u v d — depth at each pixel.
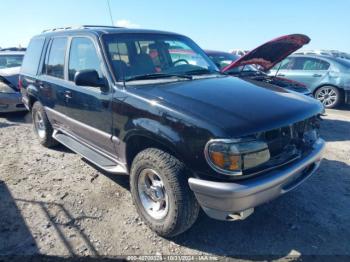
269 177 2.64
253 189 2.53
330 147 5.74
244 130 2.56
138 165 3.12
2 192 3.96
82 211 3.54
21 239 3.07
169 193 2.86
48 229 3.22
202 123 2.60
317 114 3.32
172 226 2.92
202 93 3.09
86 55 3.95
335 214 3.52
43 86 4.98
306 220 3.40
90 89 3.79
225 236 3.14
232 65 5.80
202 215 3.46
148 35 4.15
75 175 4.45
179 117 2.73
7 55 9.70
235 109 2.79
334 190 4.05
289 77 10.10
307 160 3.00
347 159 5.12
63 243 3.02
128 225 3.30
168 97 3.00
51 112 4.95
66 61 4.40
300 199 3.81
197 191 2.67
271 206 3.65
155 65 3.85
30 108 5.80
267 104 2.98
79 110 4.07
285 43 5.42
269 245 3.02
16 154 5.27
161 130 2.83
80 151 4.23
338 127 7.25
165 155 2.89
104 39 3.78
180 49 4.30
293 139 2.96
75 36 4.25
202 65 4.28
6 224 3.29
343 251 2.94
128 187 4.09
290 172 2.77
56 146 5.58
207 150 2.55
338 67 9.41
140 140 3.20
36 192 3.96
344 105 10.16
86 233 3.17
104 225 3.29
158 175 2.96
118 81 3.45
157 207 3.14
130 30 4.10
